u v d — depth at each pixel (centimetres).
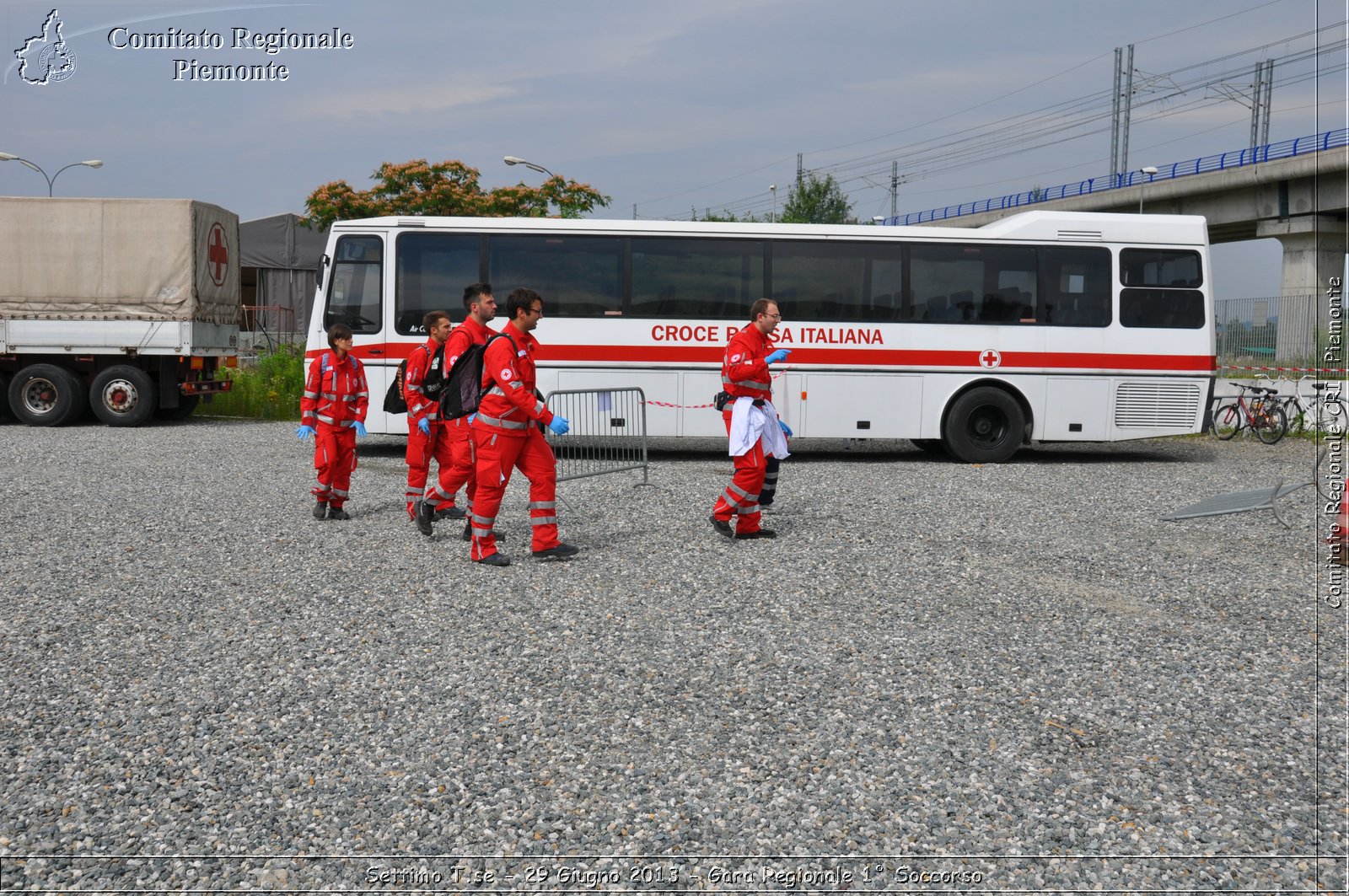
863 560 780
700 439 1906
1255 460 1560
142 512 962
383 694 484
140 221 1762
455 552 797
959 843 351
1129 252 1491
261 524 909
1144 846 350
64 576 708
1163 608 650
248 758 413
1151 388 1498
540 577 715
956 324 1473
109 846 345
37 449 1448
